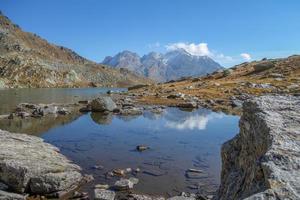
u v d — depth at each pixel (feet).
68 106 247.50
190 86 418.51
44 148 92.99
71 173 69.46
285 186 22.02
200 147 111.75
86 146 111.96
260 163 26.76
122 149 107.55
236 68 586.86
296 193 21.24
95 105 217.97
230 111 218.59
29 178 64.34
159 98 302.86
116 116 196.95
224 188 38.50
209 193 65.98
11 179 63.98
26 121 171.73
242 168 37.88
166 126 159.12
